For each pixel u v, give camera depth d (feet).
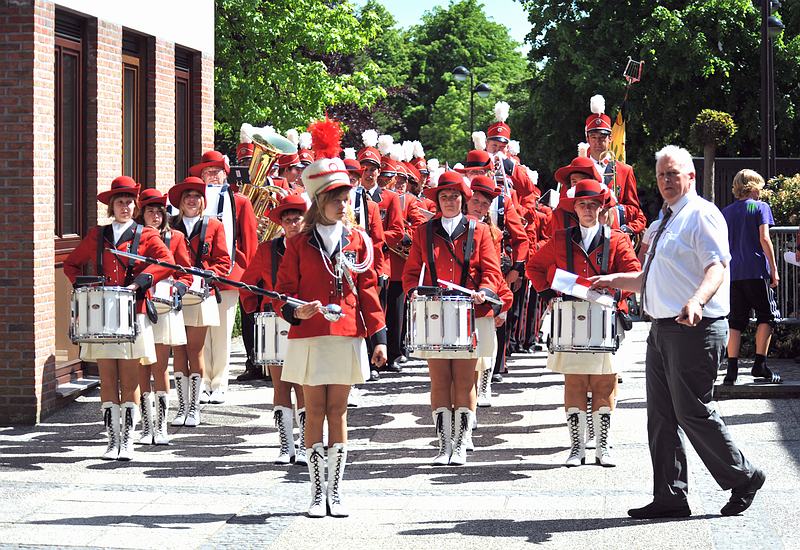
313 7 123.13
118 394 33.91
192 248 38.29
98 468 32.58
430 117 304.50
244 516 26.99
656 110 138.72
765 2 78.23
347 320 26.89
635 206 45.44
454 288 32.01
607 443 31.96
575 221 35.01
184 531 25.68
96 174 46.06
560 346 31.01
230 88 117.08
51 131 40.27
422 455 34.04
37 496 29.12
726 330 25.82
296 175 46.14
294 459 33.30
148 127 52.75
